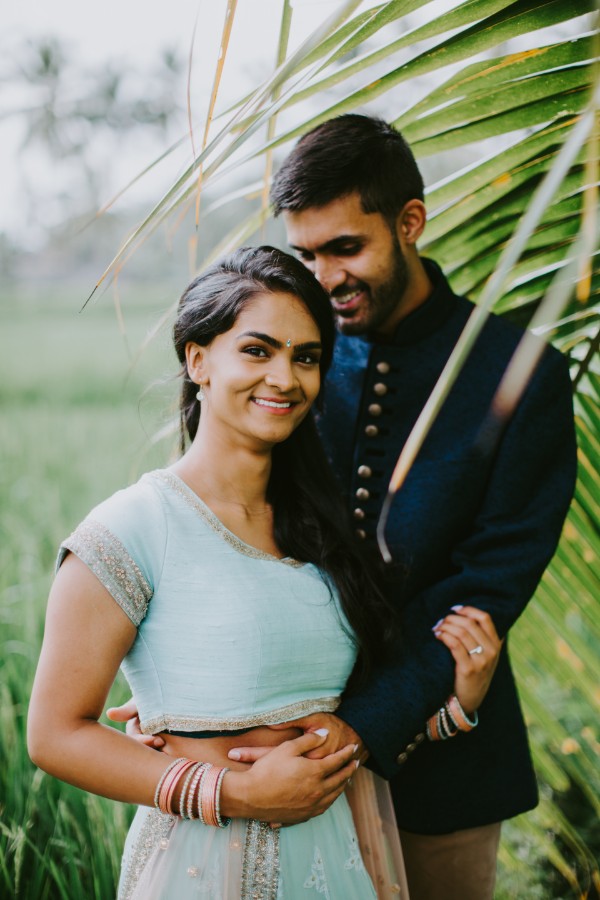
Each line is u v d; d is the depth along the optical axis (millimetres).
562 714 2711
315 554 1461
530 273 1744
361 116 1623
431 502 1630
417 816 1699
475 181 1611
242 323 1358
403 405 1706
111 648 1279
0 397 7754
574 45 1326
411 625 1592
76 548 1276
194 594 1310
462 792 1695
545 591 1981
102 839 2010
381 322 1671
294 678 1362
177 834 1302
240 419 1382
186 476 1422
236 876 1280
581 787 2564
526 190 1594
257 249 1425
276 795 1278
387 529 1661
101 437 5965
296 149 1608
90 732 1261
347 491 1756
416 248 1726
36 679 1278
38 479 4621
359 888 1390
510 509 1609
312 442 1552
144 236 1259
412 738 1521
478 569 1599
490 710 1729
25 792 2178
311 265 1653
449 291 1722
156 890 1276
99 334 11969
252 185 1743
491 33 1267
